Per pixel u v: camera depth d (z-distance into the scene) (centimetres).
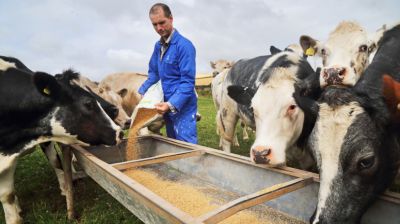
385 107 227
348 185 219
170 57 434
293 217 274
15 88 353
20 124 351
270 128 324
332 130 231
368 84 271
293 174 267
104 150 417
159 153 431
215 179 344
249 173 308
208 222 176
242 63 562
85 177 484
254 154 300
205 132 978
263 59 502
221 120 613
